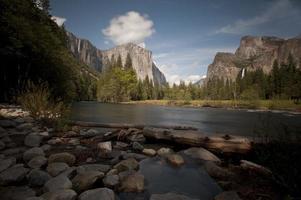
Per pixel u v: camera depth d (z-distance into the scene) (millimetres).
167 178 3971
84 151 5309
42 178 3459
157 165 4652
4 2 14453
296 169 3635
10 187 3199
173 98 111750
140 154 5434
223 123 18703
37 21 20641
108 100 79688
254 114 34000
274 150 4496
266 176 3998
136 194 3285
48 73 18641
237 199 3010
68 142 6164
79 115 18125
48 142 5965
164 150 5723
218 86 123750
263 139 5180
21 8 17094
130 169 4145
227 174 4121
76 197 3000
